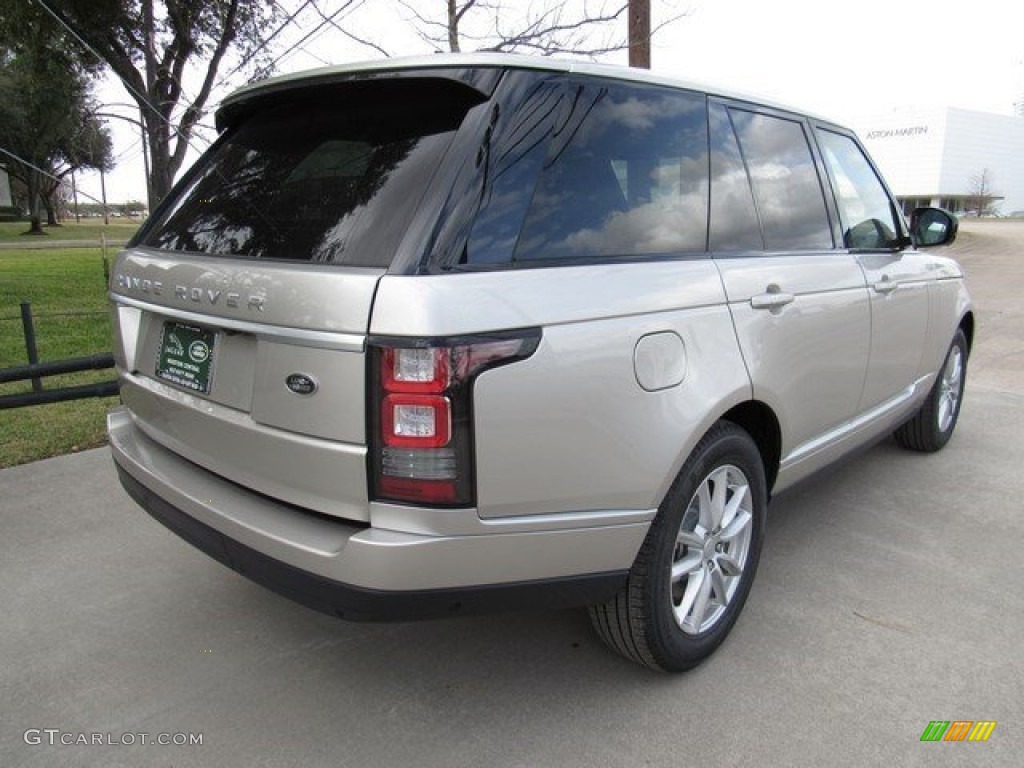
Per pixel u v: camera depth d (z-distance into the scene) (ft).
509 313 6.57
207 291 7.67
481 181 6.83
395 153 7.30
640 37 22.22
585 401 6.98
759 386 8.82
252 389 7.32
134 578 11.15
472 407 6.42
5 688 8.68
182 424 8.36
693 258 8.51
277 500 7.49
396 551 6.48
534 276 6.87
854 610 10.22
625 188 8.06
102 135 137.69
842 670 8.94
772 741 7.80
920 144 236.43
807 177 11.00
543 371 6.72
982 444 17.10
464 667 9.11
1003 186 249.75
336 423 6.63
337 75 7.91
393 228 6.72
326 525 7.03
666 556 8.05
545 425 6.79
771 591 10.71
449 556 6.64
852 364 11.09
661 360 7.59
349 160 7.66
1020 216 238.68
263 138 9.05
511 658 9.27
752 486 9.30
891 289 11.98
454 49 22.36
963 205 238.89
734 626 9.82
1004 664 9.03
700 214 8.87
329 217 7.31
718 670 8.98
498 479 6.65
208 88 35.73
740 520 9.24
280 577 7.11
